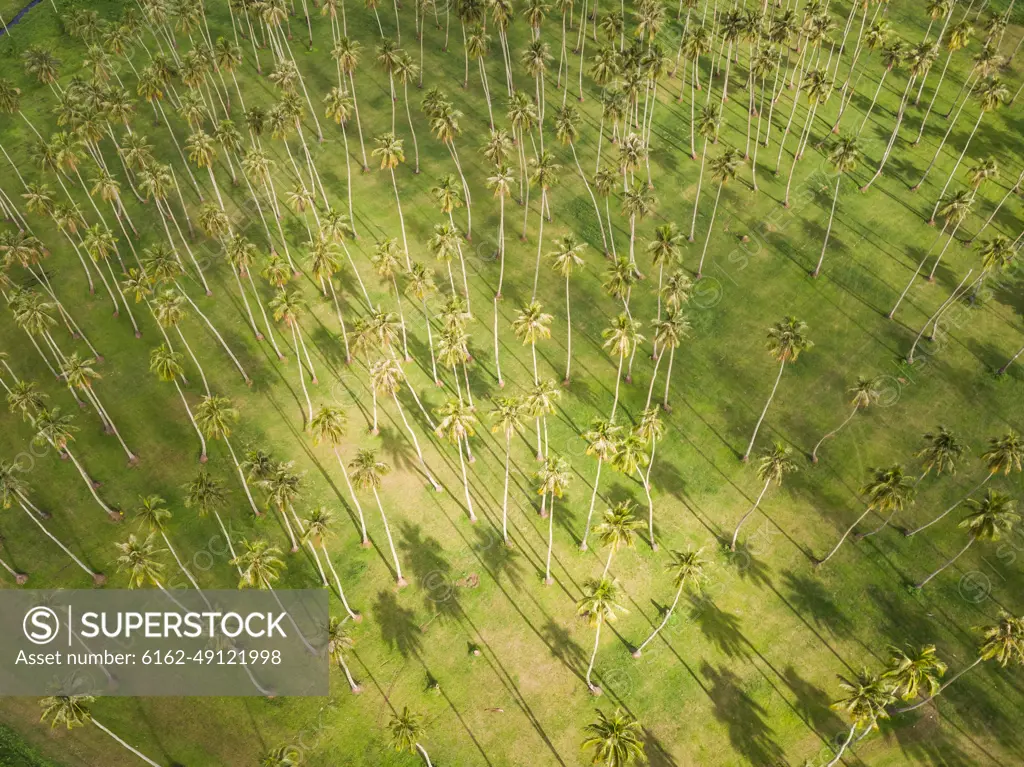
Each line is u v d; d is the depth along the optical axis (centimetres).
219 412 8781
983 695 8344
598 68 12900
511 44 16125
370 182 13400
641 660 8556
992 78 13375
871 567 9188
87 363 9469
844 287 11869
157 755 7975
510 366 10925
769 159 13700
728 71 15200
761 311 11569
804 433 10294
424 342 11206
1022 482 9812
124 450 10069
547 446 10131
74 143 11544
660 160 13725
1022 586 9050
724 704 8300
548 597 8969
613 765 7075
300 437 10200
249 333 11281
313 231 12569
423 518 9556
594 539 9350
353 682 8338
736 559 9244
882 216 12825
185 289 11725
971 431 10319
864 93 14912
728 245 12394
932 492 9769
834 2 16825
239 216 12756
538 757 7994
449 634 8712
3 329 11219
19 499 9525
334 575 8694
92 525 9462
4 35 15975
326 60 15788
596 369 10912
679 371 10875
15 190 13100
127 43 15650
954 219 11394
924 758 7988
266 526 9431
